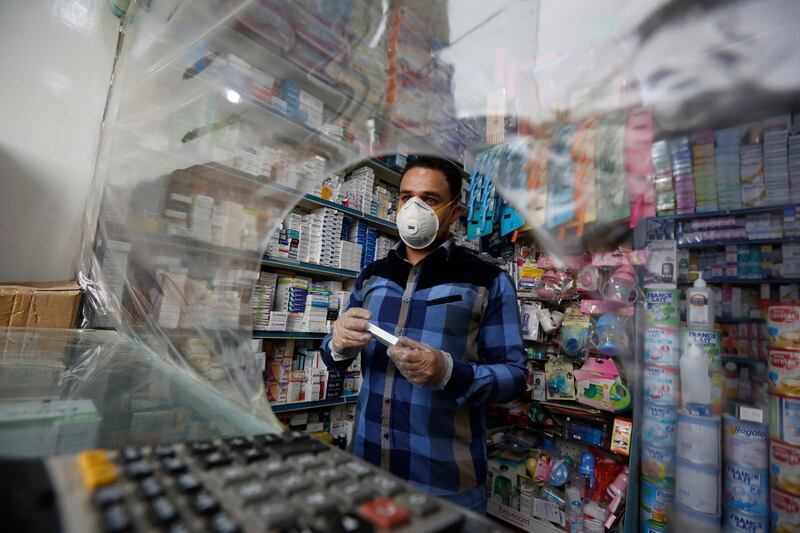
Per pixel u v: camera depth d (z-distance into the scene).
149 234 0.80
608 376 1.74
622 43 0.23
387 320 0.99
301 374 2.13
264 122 0.56
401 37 0.40
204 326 0.60
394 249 1.12
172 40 0.71
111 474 0.22
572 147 0.24
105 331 1.04
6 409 0.38
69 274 1.48
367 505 0.21
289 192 0.58
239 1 0.50
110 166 1.10
